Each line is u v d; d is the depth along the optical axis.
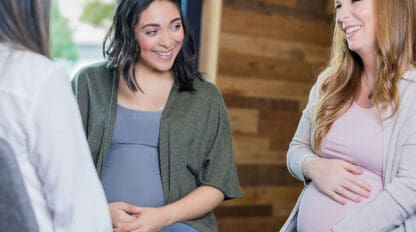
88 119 1.50
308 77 3.28
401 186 1.28
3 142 0.89
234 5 2.92
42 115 0.92
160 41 1.42
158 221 1.36
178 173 1.46
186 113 1.49
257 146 3.14
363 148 1.39
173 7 1.43
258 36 3.03
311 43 3.25
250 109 3.07
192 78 1.54
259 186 3.18
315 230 1.45
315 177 1.47
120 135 1.46
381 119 1.36
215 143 1.53
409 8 1.37
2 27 0.95
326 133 1.49
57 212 0.94
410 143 1.30
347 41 1.47
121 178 1.43
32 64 0.94
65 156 0.94
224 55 2.92
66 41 2.65
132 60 1.47
